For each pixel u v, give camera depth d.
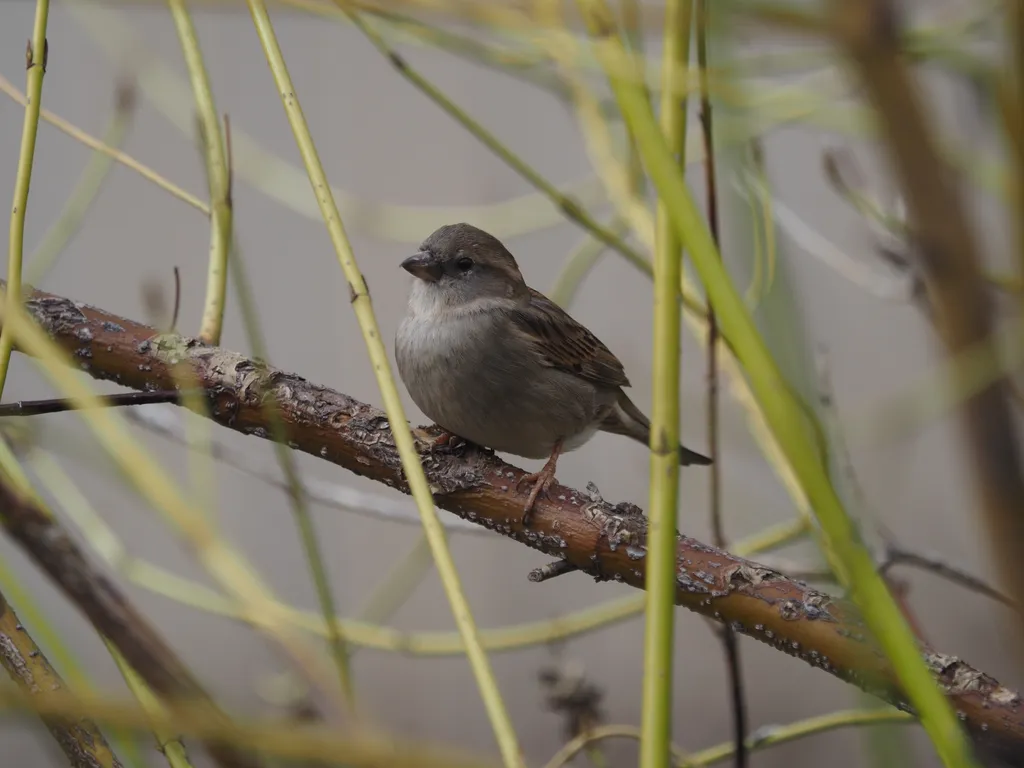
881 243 6.05
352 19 5.99
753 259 5.14
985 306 3.08
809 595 5.95
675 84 4.58
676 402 4.32
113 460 5.93
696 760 6.02
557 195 6.01
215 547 4.43
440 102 6.00
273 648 4.86
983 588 6.02
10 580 5.51
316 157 5.93
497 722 4.61
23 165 5.87
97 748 5.30
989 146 5.93
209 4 5.94
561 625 6.06
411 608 6.27
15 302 5.37
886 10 3.05
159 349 6.00
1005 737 5.93
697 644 6.28
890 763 5.41
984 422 3.08
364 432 6.00
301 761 3.59
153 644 3.67
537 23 5.66
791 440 3.88
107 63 6.30
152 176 5.99
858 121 6.03
